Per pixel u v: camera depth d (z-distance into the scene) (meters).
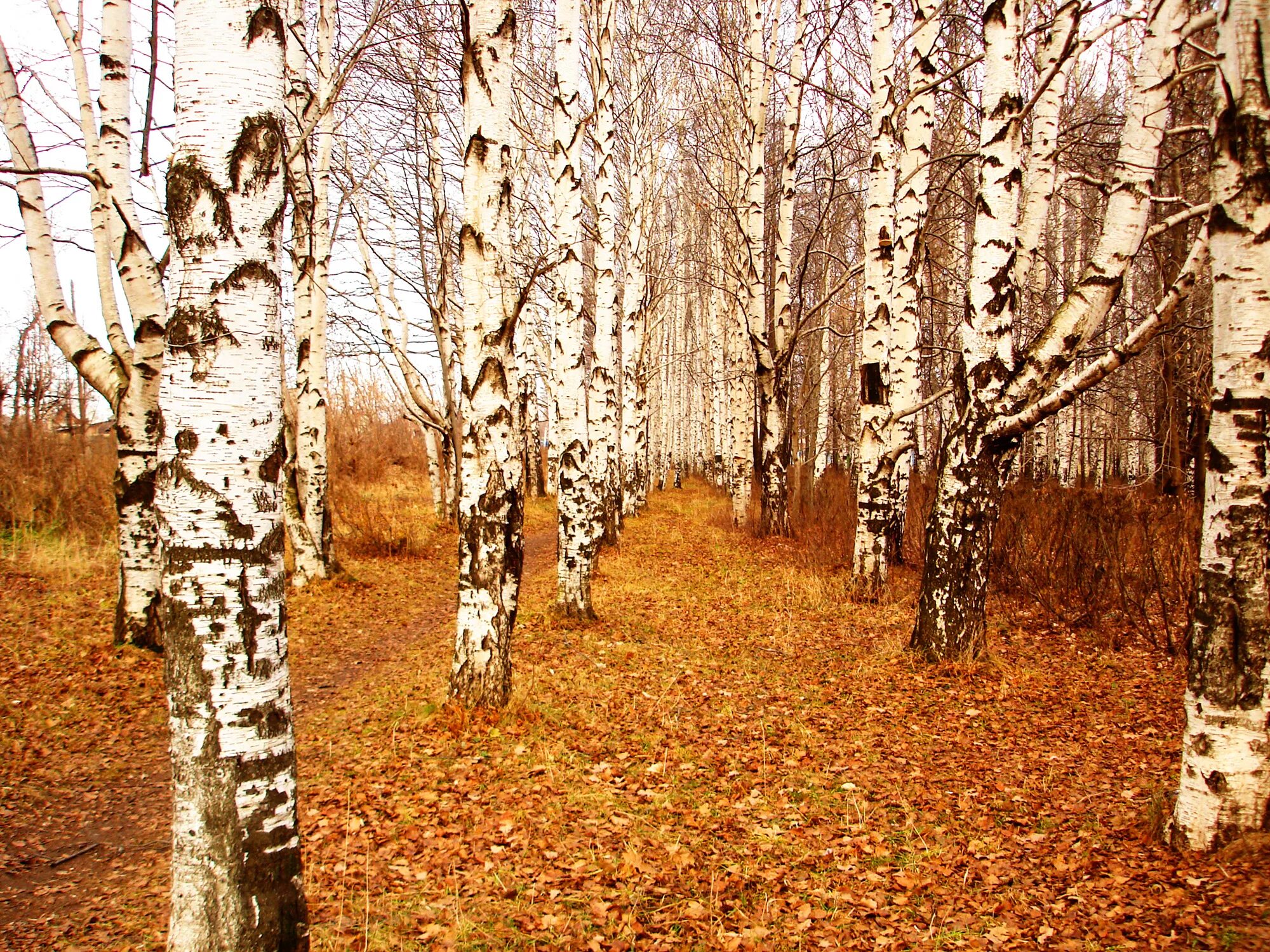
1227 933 3.29
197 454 2.72
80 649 8.00
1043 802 5.02
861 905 3.95
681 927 3.77
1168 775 5.22
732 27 18.39
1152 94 6.19
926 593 8.09
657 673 8.03
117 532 12.88
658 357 31.70
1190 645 4.08
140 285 7.69
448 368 18.62
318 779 5.57
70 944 3.73
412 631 10.49
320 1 12.04
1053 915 3.71
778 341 17.00
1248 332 3.73
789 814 4.96
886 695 7.21
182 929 2.70
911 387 11.20
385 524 15.84
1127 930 3.48
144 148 7.73
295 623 10.40
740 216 19.22
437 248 16.86
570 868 4.30
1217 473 3.89
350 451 24.27
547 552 17.94
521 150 15.80
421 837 4.64
